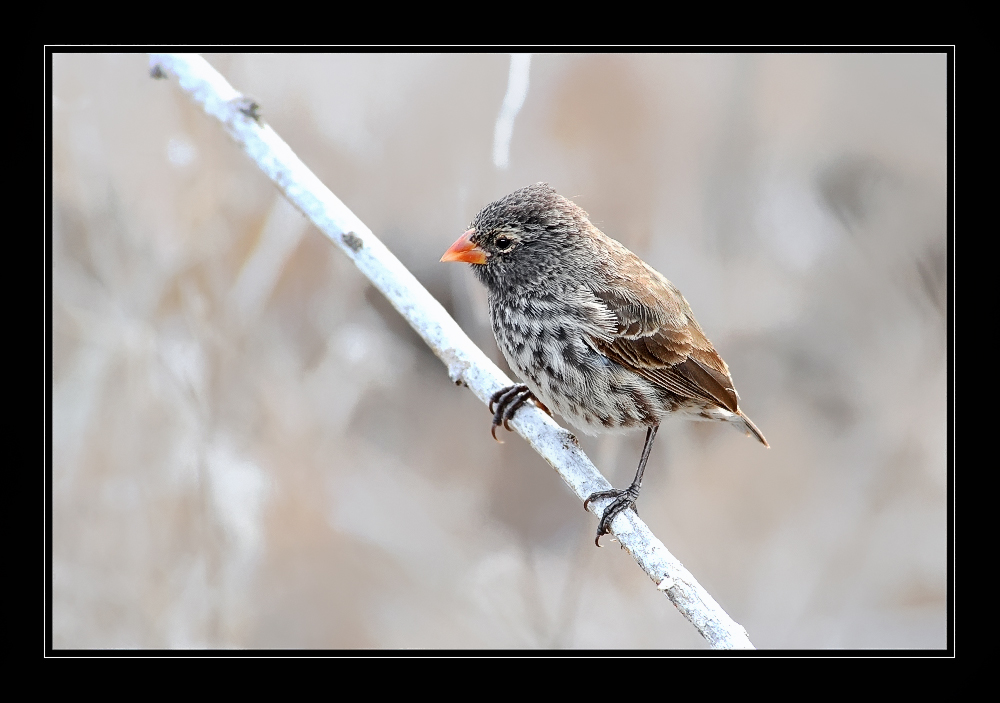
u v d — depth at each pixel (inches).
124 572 389.1
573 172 465.7
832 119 491.8
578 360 319.3
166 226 420.8
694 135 478.6
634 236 471.5
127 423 398.3
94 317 405.4
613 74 465.4
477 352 311.7
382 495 465.1
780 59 478.6
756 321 494.3
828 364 496.4
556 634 439.5
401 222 473.1
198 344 416.2
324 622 425.7
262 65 461.7
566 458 297.6
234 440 418.3
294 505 426.0
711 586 460.8
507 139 345.1
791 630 449.4
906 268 498.0
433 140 468.8
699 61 473.7
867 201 502.3
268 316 451.2
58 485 390.0
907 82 484.4
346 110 469.7
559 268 320.5
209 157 426.6
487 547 474.0
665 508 474.6
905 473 481.1
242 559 404.5
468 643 435.2
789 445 486.3
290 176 303.7
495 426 311.9
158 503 396.8
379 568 443.5
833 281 498.6
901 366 495.2
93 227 413.1
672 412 338.0
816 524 474.9
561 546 483.8
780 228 490.6
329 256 462.0
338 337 459.8
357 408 478.6
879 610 453.7
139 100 419.2
